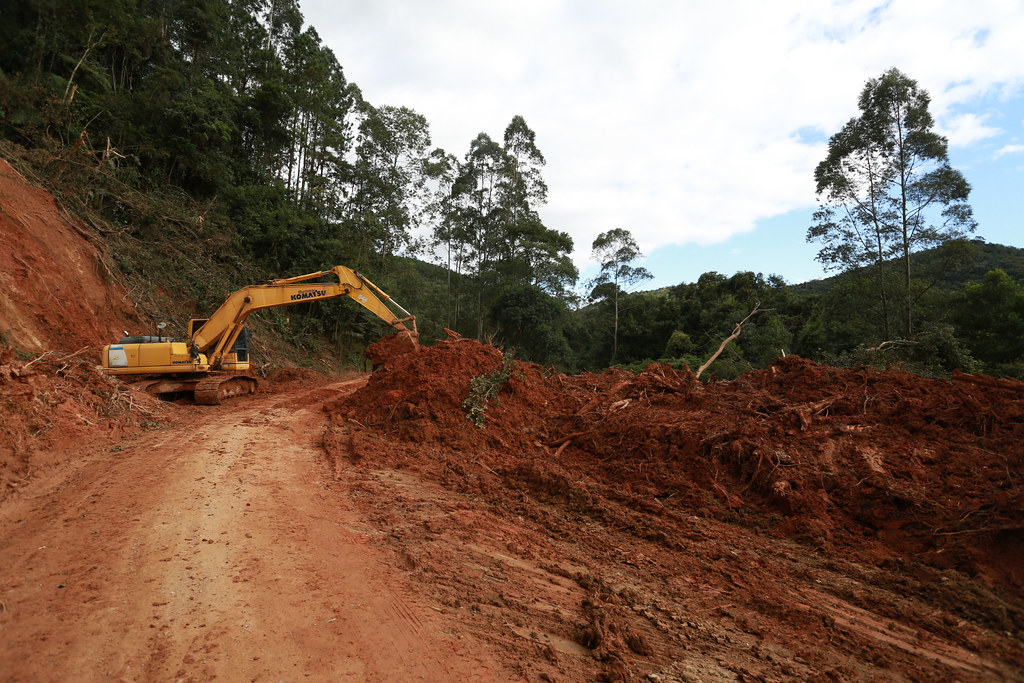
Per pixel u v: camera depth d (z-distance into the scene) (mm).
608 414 9992
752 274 48750
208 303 20750
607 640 3707
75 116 18453
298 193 33812
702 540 5906
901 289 23328
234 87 33812
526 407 10766
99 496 5602
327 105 37562
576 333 48562
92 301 14484
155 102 22281
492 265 38125
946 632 4129
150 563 4211
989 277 24469
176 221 21734
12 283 11508
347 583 4164
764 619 4293
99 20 20625
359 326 30578
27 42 17328
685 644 3820
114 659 3027
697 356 39000
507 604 4152
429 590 4195
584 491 7094
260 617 3576
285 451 8281
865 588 4840
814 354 32250
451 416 9820
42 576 3922
